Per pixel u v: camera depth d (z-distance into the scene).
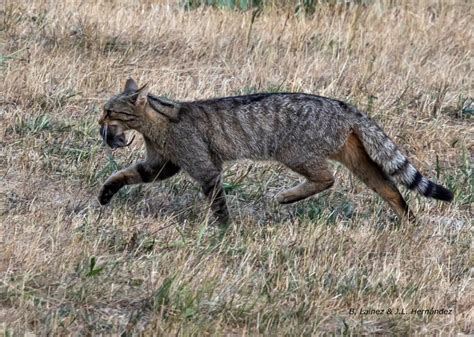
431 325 11.00
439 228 13.62
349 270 11.96
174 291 10.91
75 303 10.83
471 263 12.59
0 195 13.59
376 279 11.76
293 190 13.55
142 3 20.95
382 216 14.02
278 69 18.47
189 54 18.72
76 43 18.52
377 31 20.33
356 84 17.86
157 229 12.83
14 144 14.97
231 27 19.77
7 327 10.12
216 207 13.24
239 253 12.31
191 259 11.78
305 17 20.83
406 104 17.42
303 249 12.51
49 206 13.41
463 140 16.47
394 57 19.36
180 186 14.31
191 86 17.47
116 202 13.77
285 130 13.27
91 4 20.23
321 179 13.45
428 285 11.80
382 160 13.31
